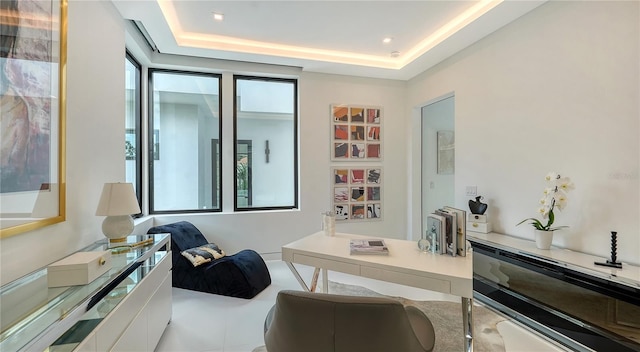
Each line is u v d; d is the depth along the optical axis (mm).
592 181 2227
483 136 3225
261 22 3082
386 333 1099
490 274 2666
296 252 2051
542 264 2211
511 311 2389
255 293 2932
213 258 3172
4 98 1312
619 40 2051
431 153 4492
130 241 2146
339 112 4430
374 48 3768
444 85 3852
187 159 4020
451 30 3180
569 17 2359
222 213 3992
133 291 1589
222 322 2424
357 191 4520
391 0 2678
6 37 1320
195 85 4035
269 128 4344
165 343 2127
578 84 2307
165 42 3271
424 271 1620
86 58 2047
